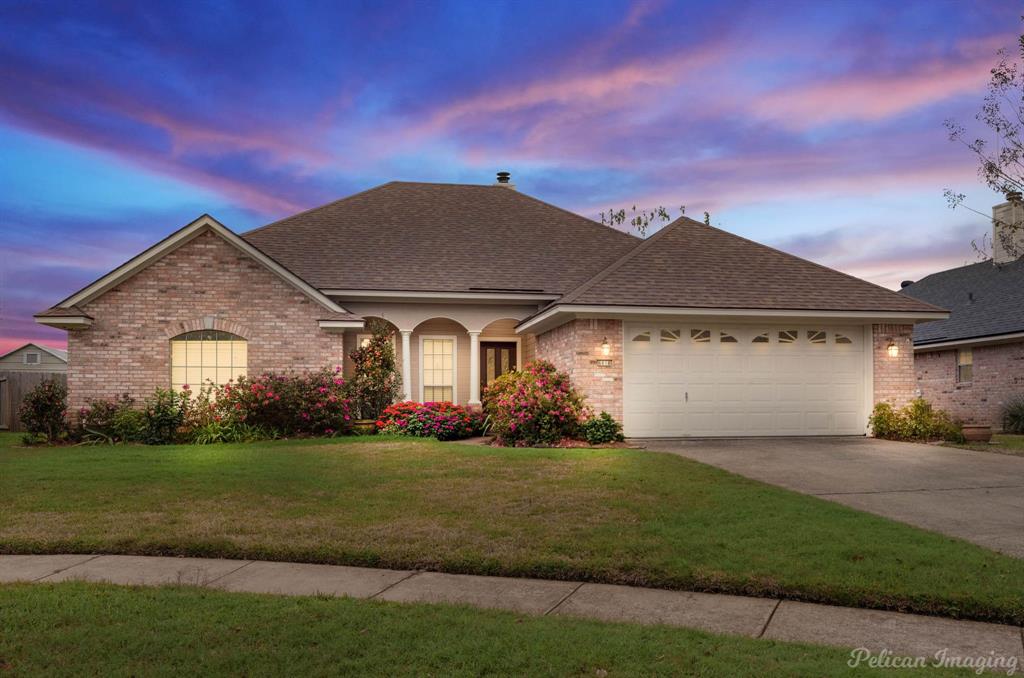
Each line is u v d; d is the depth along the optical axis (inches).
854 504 354.9
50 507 342.0
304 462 474.0
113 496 366.9
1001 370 878.4
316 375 660.7
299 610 202.5
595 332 613.9
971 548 265.4
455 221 900.0
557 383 613.3
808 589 223.5
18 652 171.2
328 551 265.6
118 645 175.8
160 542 277.9
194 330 663.1
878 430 639.8
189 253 666.2
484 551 265.3
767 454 523.2
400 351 799.7
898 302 651.5
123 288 654.5
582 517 319.9
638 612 210.8
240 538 284.5
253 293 674.2
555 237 892.0
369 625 190.7
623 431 614.5
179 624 189.9
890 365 654.5
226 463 471.2
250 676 158.9
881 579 228.1
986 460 495.5
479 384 820.6
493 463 466.0
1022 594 213.2
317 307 685.3
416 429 661.9
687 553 260.1
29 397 616.7
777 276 676.1
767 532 288.5
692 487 383.2
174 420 609.0
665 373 627.5
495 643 177.0
